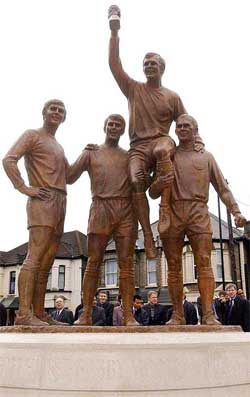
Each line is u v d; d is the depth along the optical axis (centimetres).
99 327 441
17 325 471
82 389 353
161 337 389
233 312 829
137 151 554
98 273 546
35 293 532
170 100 573
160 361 360
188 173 535
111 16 554
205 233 523
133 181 525
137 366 357
